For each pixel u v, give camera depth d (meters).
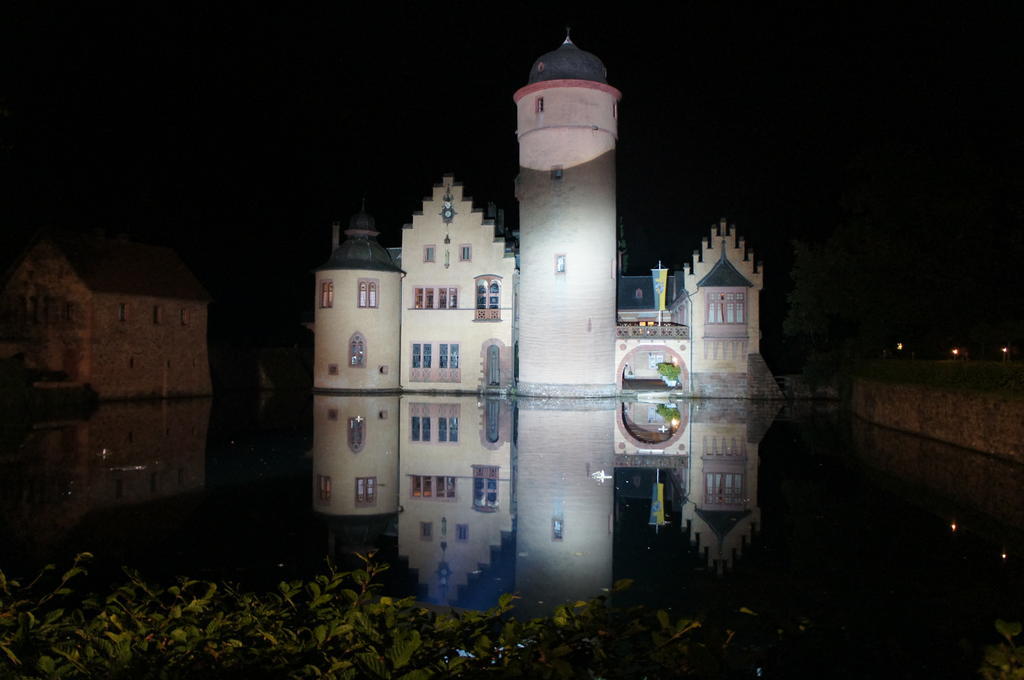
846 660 7.74
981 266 30.45
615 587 4.94
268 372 54.22
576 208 44.22
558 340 44.59
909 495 16.73
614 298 45.94
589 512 15.23
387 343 49.34
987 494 16.62
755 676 7.32
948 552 12.08
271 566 11.19
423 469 20.09
